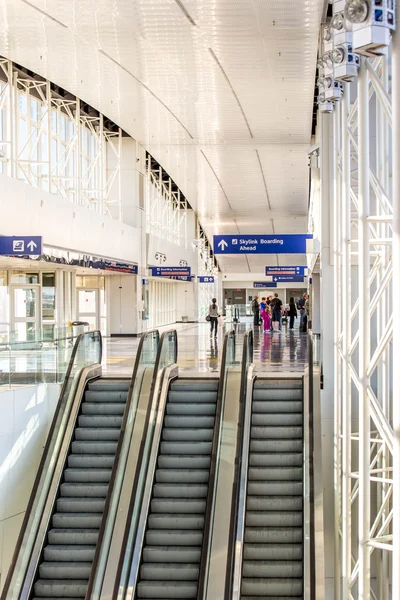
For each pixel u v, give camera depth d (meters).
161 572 10.14
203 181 33.44
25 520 10.03
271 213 43.72
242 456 10.66
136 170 29.42
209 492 9.90
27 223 18.38
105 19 13.59
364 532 7.46
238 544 9.48
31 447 12.02
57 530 10.86
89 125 27.34
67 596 9.98
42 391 12.35
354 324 13.39
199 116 21.70
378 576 11.58
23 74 20.58
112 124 28.80
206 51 15.41
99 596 9.10
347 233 10.17
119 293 29.97
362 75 7.47
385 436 8.02
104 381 13.79
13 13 13.52
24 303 23.22
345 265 10.14
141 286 30.70
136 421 11.63
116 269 26.45
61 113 24.48
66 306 24.62
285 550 10.16
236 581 9.14
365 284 7.36
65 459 11.86
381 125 10.73
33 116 22.30
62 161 24.20
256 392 12.54
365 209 7.36
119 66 16.95
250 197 37.69
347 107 10.21
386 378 11.64
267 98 19.28
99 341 14.80
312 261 22.89
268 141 24.84
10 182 17.33
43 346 12.60
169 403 12.74
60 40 15.15
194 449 11.87
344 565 9.81
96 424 12.61
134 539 10.12
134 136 25.95
